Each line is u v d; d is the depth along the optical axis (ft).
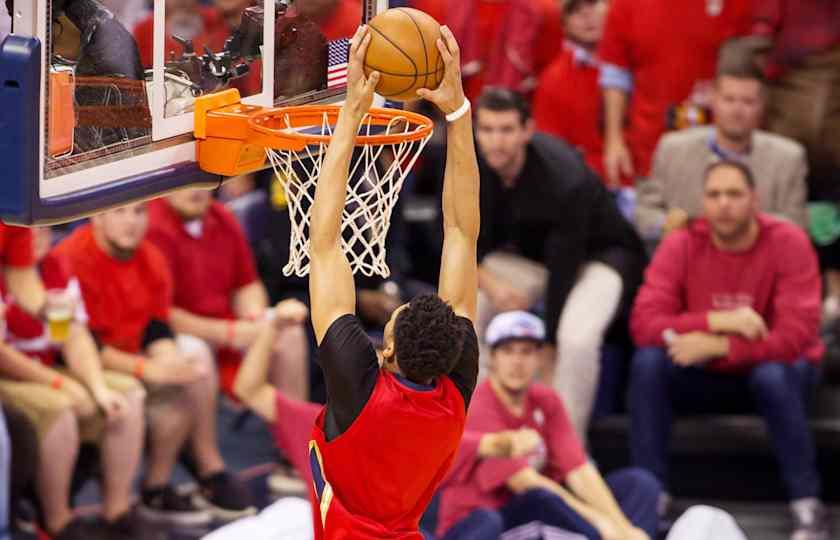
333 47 39.68
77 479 55.67
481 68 69.31
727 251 57.16
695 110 64.23
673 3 63.57
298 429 53.26
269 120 36.99
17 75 30.66
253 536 43.91
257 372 53.47
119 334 55.98
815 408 59.52
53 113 32.01
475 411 51.90
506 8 68.64
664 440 57.52
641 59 64.54
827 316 63.10
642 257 60.39
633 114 65.36
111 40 33.81
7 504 51.47
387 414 31.37
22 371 52.90
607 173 65.46
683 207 61.72
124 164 34.24
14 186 31.01
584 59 66.13
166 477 57.31
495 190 58.34
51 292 52.37
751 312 56.18
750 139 60.85
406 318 31.76
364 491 32.19
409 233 68.59
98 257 55.47
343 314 31.42
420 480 32.50
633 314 57.88
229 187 69.87
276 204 63.26
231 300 61.26
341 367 31.19
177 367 55.67
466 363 32.60
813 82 63.36
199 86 36.35
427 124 36.06
